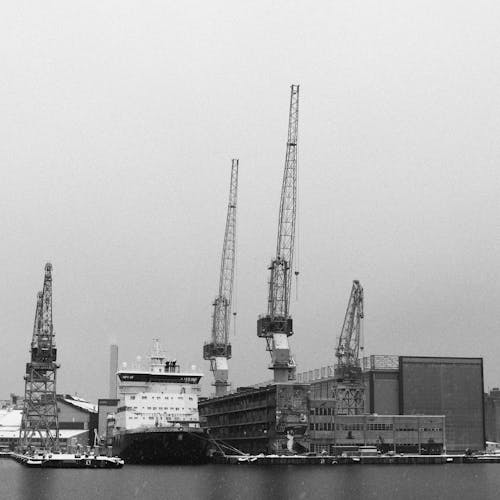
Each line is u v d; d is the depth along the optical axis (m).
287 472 173.88
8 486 138.75
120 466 188.00
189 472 170.25
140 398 191.38
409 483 148.88
